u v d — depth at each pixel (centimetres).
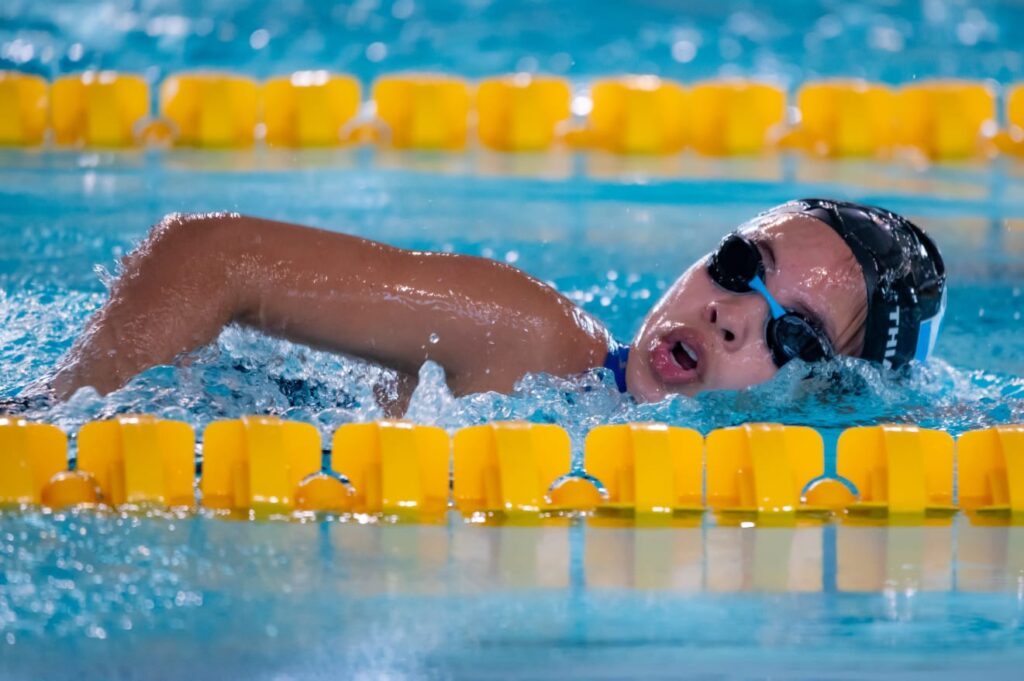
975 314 1398
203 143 2125
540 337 957
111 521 784
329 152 2142
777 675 628
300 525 797
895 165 2220
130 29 2869
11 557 729
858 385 971
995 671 638
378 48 2909
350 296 928
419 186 1911
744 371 937
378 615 677
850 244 959
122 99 2120
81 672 606
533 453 843
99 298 1240
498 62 2858
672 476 848
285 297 922
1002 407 1008
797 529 830
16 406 866
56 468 821
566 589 721
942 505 879
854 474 891
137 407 870
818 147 2289
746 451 868
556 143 2270
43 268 1350
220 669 613
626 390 967
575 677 619
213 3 3130
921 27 3294
